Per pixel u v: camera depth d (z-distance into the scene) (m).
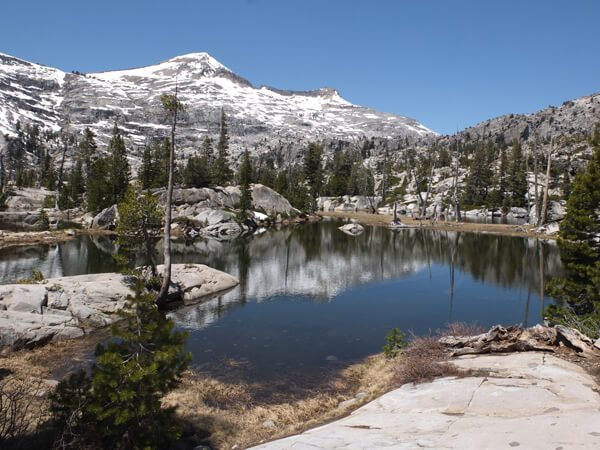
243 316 26.92
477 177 127.50
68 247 53.94
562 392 9.90
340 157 169.50
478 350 13.95
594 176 22.12
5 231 64.56
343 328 24.52
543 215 72.94
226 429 12.34
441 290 35.06
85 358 18.70
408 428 9.23
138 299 10.41
